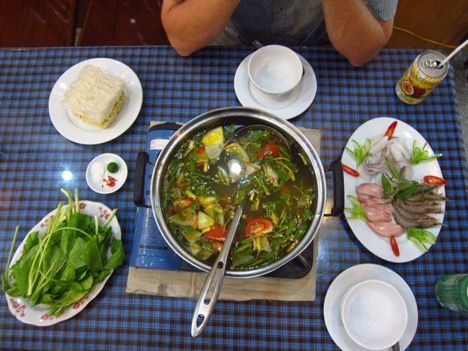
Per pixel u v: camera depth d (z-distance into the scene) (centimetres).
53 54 130
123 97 120
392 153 115
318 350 107
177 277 108
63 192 118
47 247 105
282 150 98
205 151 98
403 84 117
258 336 108
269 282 108
